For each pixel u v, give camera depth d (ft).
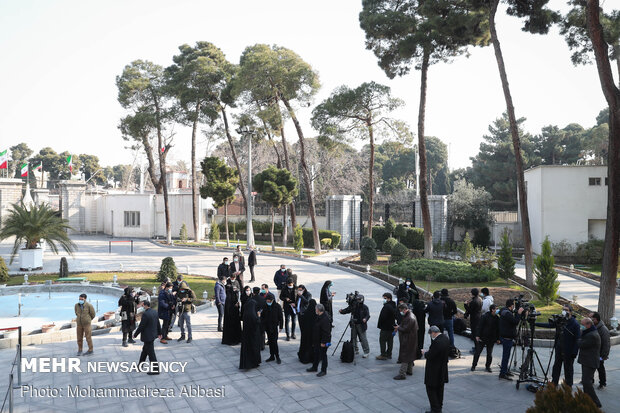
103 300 53.88
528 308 28.81
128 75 129.08
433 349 23.70
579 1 56.18
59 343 36.94
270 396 26.32
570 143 164.35
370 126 94.89
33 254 76.69
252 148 164.96
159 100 131.85
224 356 33.68
